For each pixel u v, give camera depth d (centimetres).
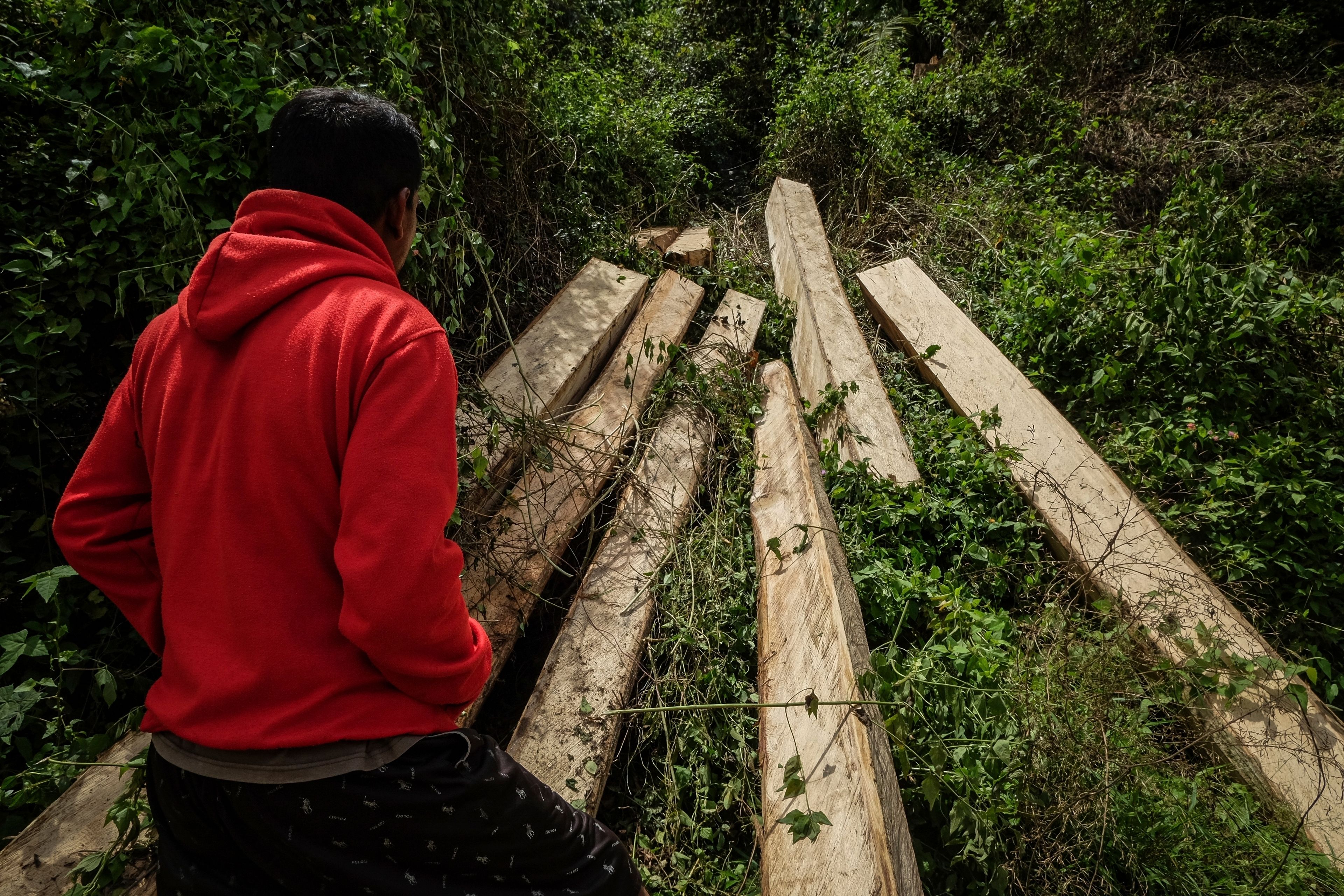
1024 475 295
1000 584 258
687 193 532
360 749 104
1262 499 279
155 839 165
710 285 435
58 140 224
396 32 285
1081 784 187
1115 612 244
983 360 359
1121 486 288
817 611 209
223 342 108
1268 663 219
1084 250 396
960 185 529
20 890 154
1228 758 211
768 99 706
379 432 98
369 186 115
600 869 126
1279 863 180
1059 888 178
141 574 119
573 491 264
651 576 243
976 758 190
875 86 588
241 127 240
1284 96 585
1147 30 622
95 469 116
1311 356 341
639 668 225
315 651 103
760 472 286
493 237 353
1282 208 485
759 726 204
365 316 105
